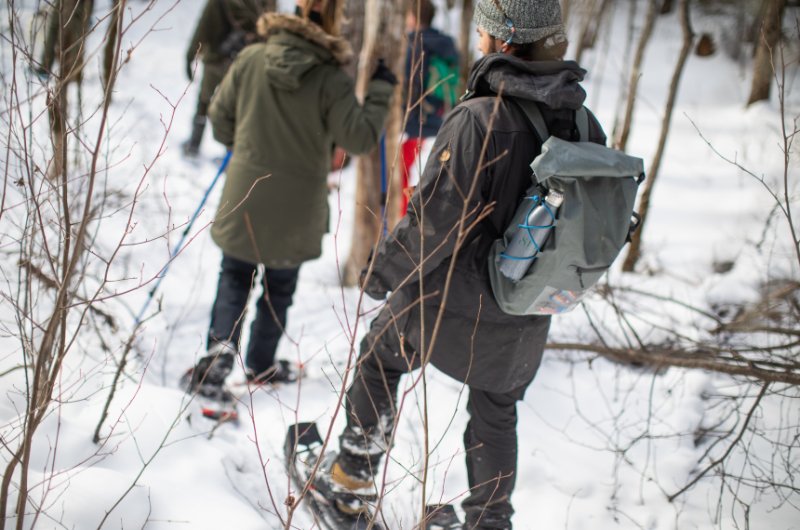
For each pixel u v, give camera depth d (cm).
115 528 192
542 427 286
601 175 177
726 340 319
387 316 209
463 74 451
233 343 290
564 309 189
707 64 1024
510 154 182
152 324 341
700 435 271
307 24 271
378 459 231
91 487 197
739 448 270
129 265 382
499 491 211
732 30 1050
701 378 304
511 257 182
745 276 396
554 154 174
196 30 531
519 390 211
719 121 820
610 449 264
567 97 180
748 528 221
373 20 385
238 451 255
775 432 277
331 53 279
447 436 279
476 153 178
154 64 753
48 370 182
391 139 407
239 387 311
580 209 175
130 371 275
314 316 383
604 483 257
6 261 294
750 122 790
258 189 286
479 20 189
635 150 742
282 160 285
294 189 288
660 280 420
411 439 276
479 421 213
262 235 288
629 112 411
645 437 256
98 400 243
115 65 151
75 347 276
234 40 529
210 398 285
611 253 181
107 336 304
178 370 313
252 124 284
